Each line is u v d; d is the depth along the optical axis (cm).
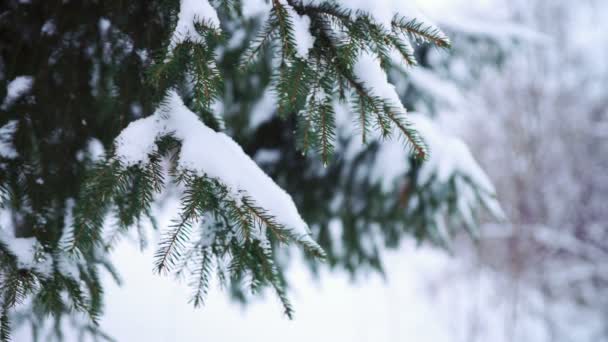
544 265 993
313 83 134
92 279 169
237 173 130
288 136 346
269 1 142
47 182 157
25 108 159
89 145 166
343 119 322
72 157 163
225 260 148
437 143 340
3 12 167
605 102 1102
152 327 517
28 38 166
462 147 346
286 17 131
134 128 135
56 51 165
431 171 339
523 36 446
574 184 1059
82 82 164
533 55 1023
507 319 855
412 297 858
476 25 442
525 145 1065
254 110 321
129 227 173
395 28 131
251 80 298
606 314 916
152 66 124
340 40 132
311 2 136
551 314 918
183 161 129
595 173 1058
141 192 129
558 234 989
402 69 323
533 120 1104
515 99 1092
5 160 153
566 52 1131
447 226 421
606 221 1020
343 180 363
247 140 344
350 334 701
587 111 1105
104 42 164
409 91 373
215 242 140
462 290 920
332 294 785
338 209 375
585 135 1083
